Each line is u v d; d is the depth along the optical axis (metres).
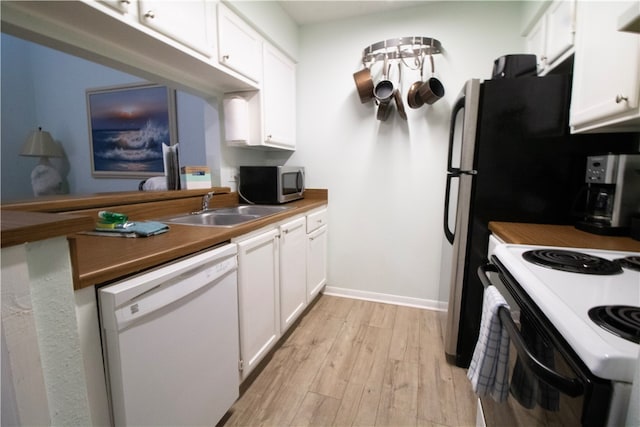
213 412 1.18
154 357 0.89
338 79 2.51
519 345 0.62
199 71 1.67
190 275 1.01
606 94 1.17
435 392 1.54
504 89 1.54
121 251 0.93
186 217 1.71
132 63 1.45
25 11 1.04
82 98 2.83
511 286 0.85
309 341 1.99
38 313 0.59
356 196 2.58
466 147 1.62
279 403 1.47
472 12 2.15
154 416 0.90
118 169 2.79
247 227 1.40
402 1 2.18
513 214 1.59
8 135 3.07
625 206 1.27
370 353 1.86
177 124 2.49
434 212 2.40
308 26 2.53
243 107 2.03
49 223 0.58
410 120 2.37
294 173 2.45
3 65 3.00
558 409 0.55
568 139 1.50
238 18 1.76
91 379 0.76
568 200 1.53
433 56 2.24
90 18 1.09
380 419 1.38
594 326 0.53
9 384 0.55
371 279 2.63
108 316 0.77
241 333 1.39
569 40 1.45
